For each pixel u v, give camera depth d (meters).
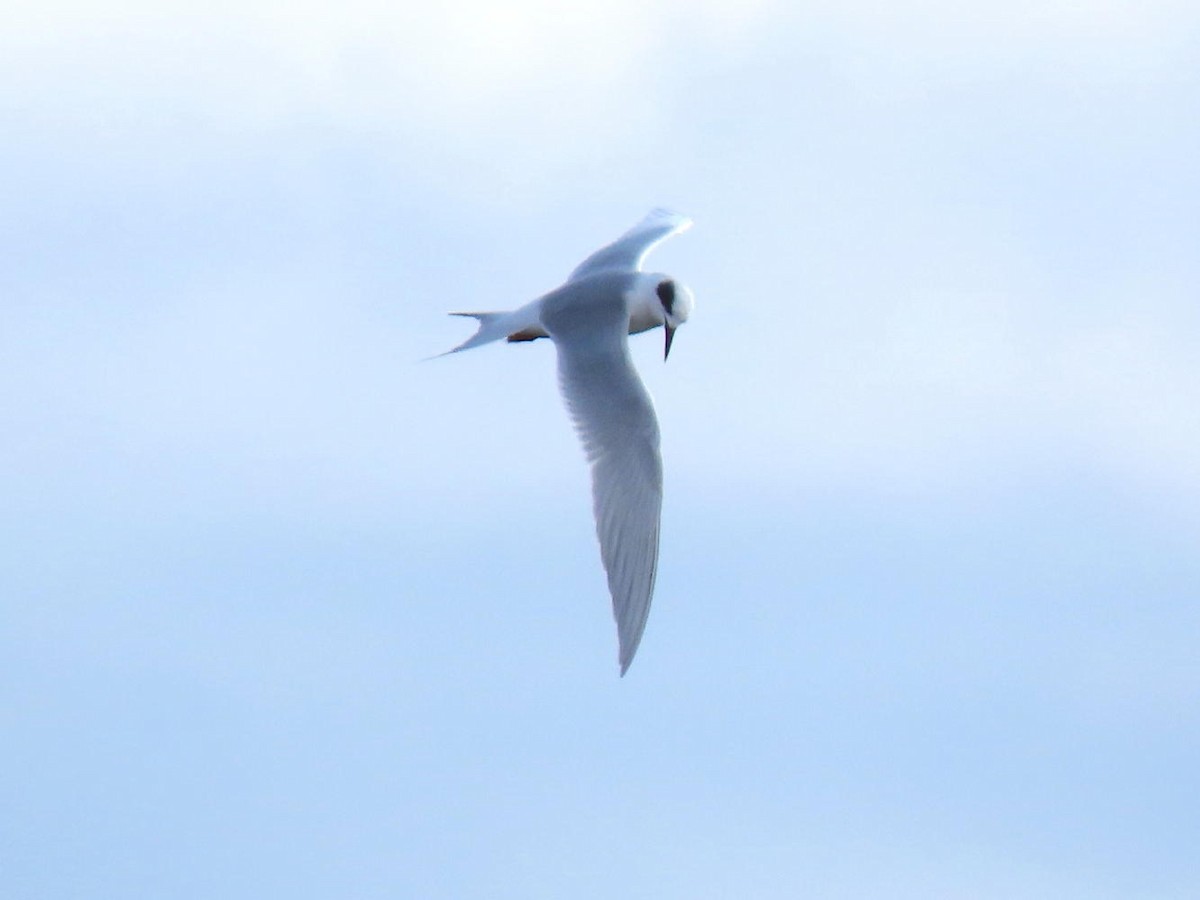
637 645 14.07
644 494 14.47
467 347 15.55
